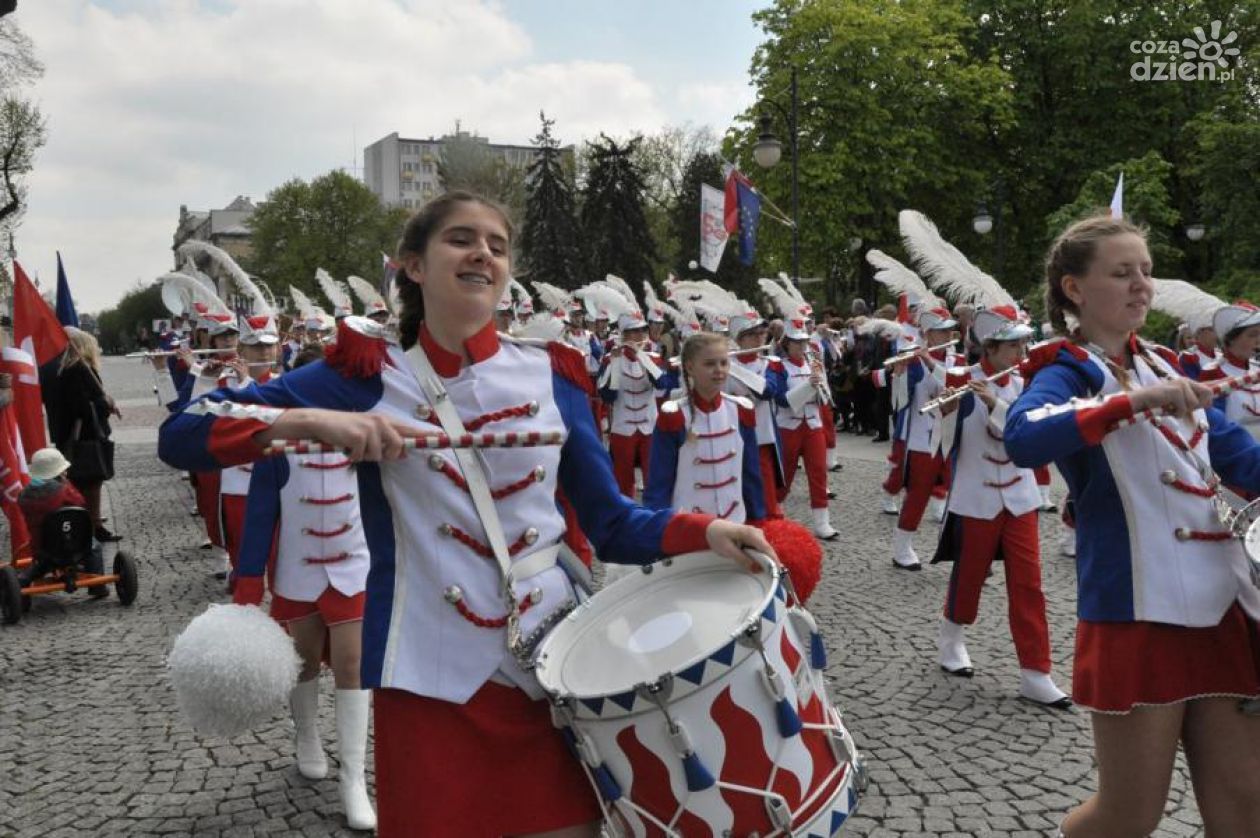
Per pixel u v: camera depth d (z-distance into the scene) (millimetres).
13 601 7180
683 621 2160
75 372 9727
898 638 6234
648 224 53906
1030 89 30312
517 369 2311
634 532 2326
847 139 28547
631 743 1963
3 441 8562
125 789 4383
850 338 17750
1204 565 2514
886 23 28578
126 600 7645
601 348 15719
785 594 2135
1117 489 2555
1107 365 2641
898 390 10297
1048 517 9883
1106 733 2568
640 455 11016
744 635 1937
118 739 4961
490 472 2205
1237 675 2512
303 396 2195
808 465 9461
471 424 2215
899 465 10312
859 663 5777
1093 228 2662
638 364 10891
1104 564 2568
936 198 31203
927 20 29406
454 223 2232
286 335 13898
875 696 5242
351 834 3918
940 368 7812
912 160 29062
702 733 1934
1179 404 2330
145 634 6887
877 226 29578
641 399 10891
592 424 2422
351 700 3998
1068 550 8266
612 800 2027
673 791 1953
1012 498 5230
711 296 12641
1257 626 2537
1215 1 29500
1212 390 2344
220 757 4688
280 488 4039
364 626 2170
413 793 2082
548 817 2123
